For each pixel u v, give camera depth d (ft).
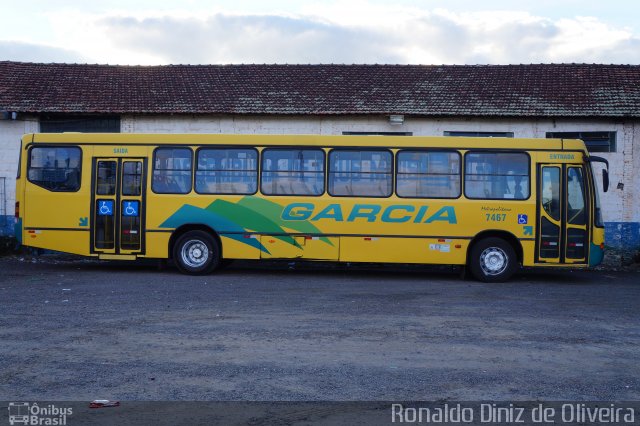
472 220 51.96
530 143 52.31
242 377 24.26
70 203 53.78
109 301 39.78
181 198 53.21
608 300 43.37
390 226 52.34
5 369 24.99
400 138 52.80
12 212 71.56
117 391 22.57
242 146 53.52
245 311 36.86
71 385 23.17
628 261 69.77
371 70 81.05
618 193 70.59
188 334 30.86
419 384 23.71
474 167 52.39
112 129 72.64
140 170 53.57
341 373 24.91
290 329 32.22
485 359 27.17
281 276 53.93
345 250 52.54
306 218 52.75
